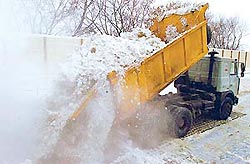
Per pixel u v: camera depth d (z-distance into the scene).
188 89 10.92
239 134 9.59
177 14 9.07
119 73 7.09
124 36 9.02
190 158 7.76
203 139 9.05
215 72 10.62
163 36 9.19
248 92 16.44
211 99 10.45
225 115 11.06
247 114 11.92
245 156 8.01
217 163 7.56
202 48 8.99
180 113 8.91
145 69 7.68
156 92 8.02
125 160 7.21
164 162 7.43
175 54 8.34
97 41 8.13
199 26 8.73
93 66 7.24
